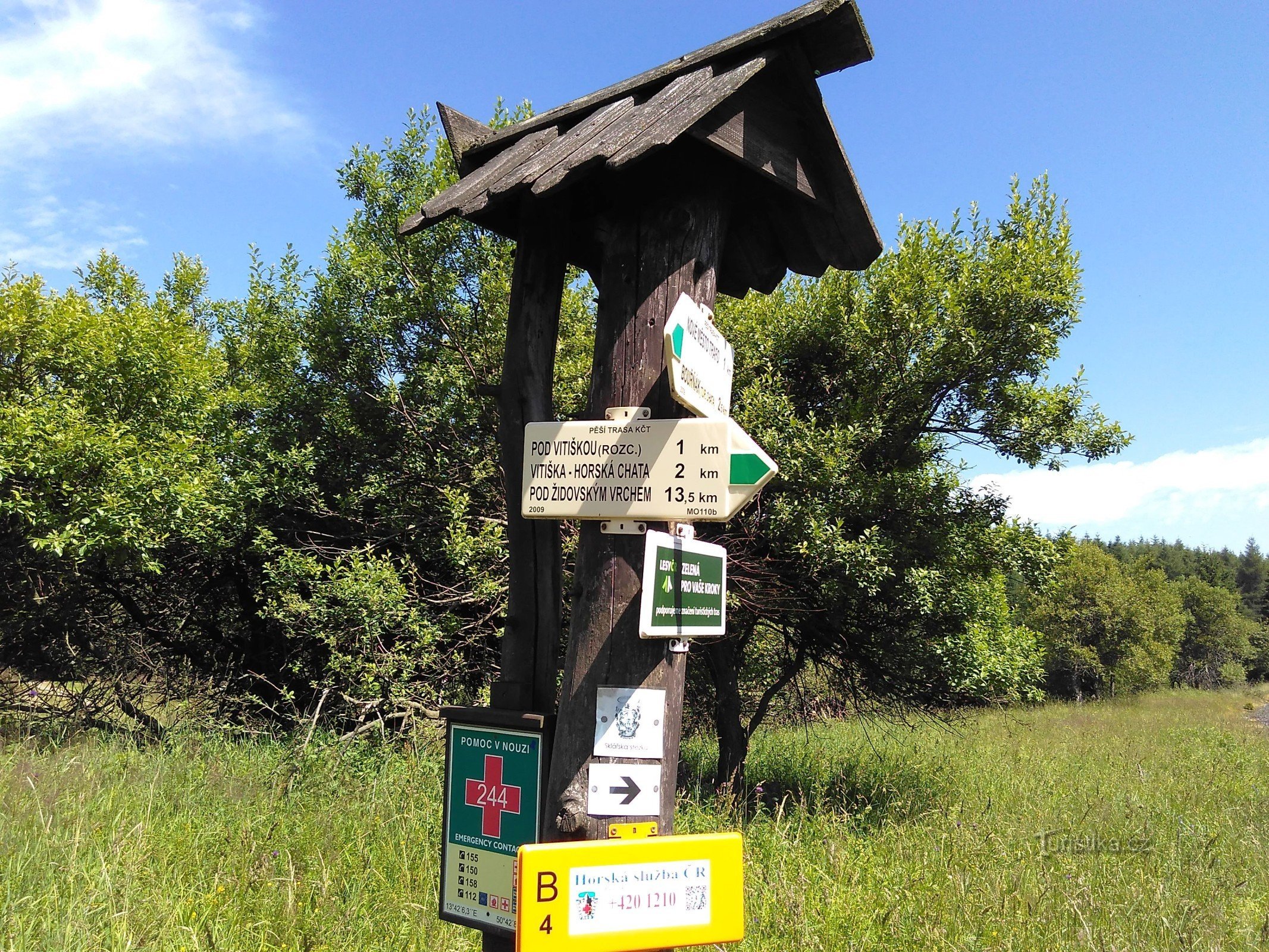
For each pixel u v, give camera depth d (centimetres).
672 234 268
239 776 641
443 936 395
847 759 1035
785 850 549
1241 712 2938
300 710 955
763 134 289
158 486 819
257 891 426
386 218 966
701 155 275
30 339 834
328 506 967
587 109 301
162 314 998
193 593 1041
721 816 654
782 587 805
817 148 312
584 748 244
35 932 360
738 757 869
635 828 237
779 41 277
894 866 549
